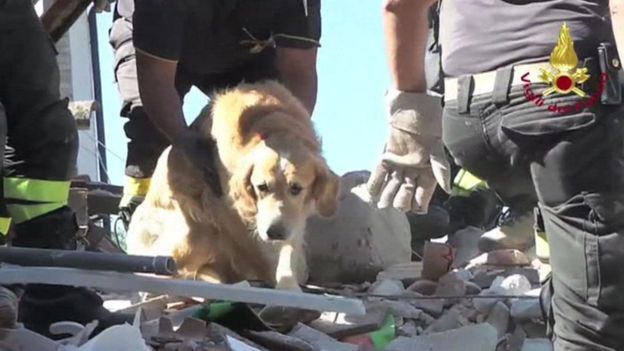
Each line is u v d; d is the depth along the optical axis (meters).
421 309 8.57
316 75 9.59
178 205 8.74
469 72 6.10
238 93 8.73
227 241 8.74
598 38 5.82
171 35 8.70
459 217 11.75
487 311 8.37
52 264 6.02
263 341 7.07
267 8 9.18
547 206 5.96
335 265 9.77
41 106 7.30
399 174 6.75
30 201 7.25
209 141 8.65
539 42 5.86
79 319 7.25
